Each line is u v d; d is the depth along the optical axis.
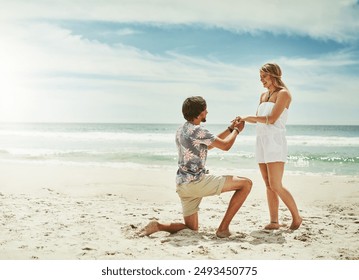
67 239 4.18
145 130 56.97
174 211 5.62
